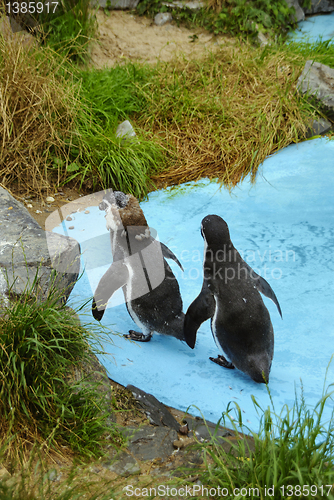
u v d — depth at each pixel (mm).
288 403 3057
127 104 6527
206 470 2432
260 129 6094
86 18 7629
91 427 2594
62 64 6344
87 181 5551
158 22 8938
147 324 3451
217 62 7473
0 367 2562
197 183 5711
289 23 9453
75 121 5684
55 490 2260
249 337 2996
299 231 4961
